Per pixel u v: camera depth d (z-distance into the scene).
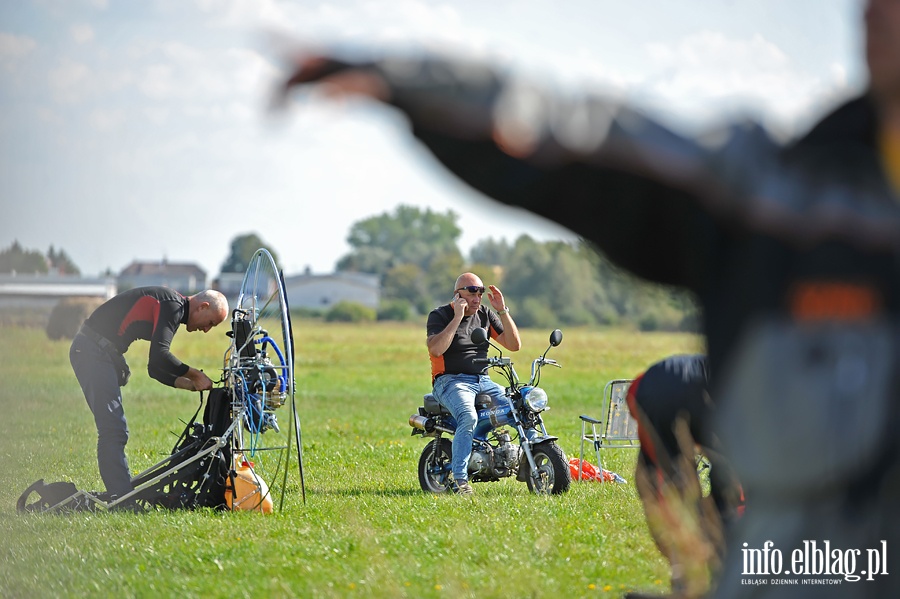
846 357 4.99
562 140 4.43
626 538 18.50
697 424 9.50
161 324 23.73
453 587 14.58
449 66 4.22
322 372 98.50
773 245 5.04
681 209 4.96
